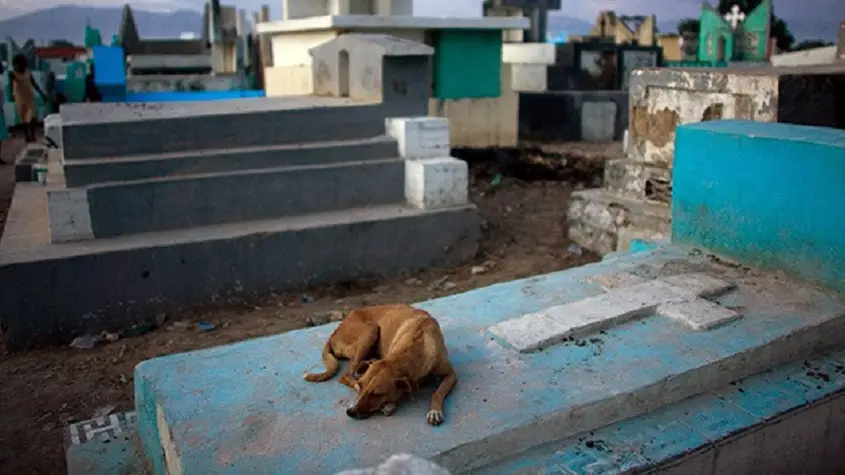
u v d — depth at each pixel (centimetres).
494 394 364
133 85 2209
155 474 388
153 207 724
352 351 388
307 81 1277
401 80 878
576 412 353
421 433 332
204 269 707
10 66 2389
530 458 338
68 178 700
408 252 805
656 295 467
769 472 384
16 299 634
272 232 732
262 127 805
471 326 443
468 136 1363
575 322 430
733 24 2416
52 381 577
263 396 364
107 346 644
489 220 1022
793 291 482
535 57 1773
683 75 748
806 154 479
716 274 517
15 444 491
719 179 546
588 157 1319
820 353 440
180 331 668
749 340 415
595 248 870
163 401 361
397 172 839
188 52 2823
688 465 346
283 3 1416
